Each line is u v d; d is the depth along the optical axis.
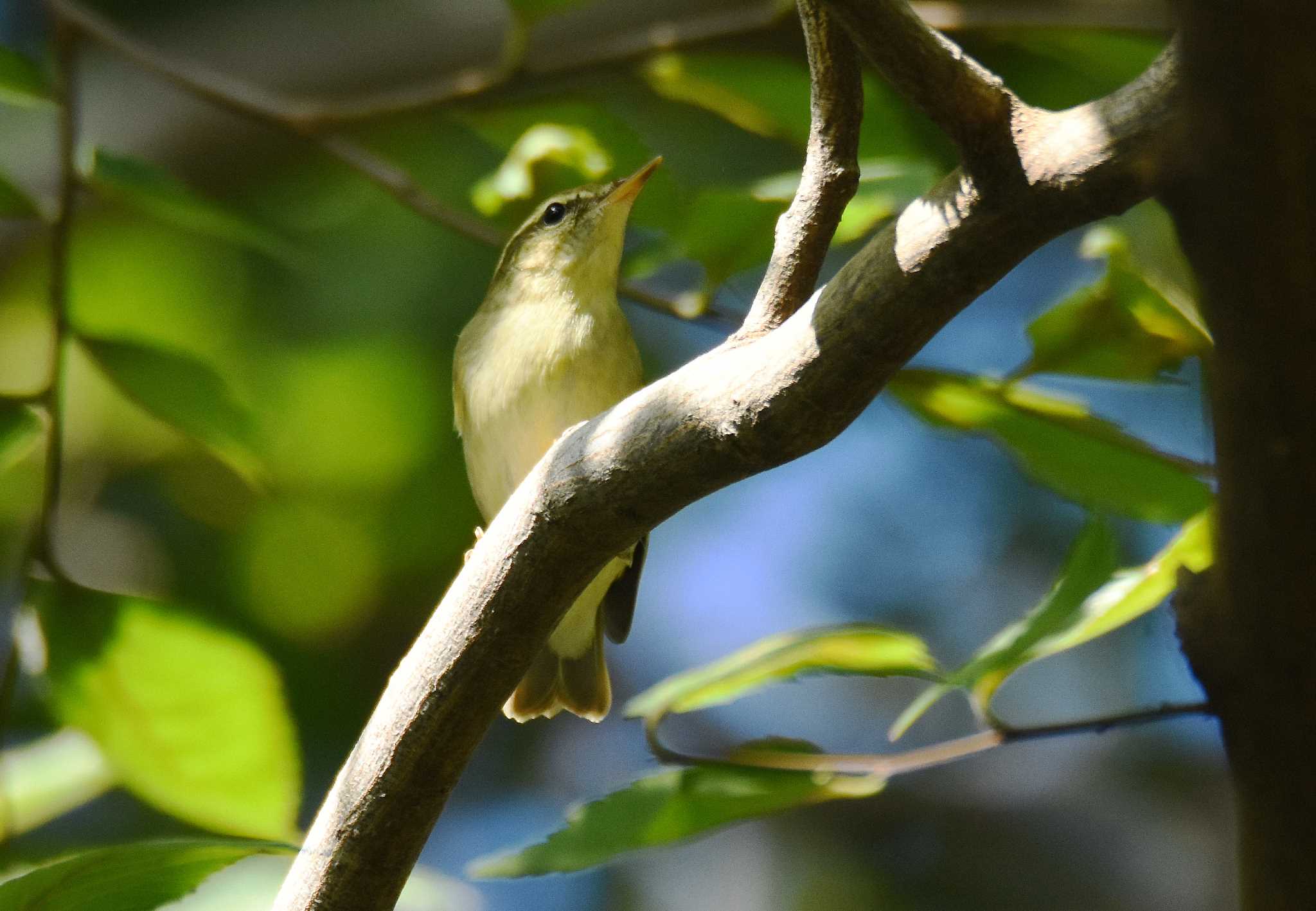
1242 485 3.18
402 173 8.34
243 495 12.62
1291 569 3.20
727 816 5.43
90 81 12.52
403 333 12.59
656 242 8.05
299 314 12.61
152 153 12.47
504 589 4.62
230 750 6.28
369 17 12.81
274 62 12.67
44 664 6.20
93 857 4.12
